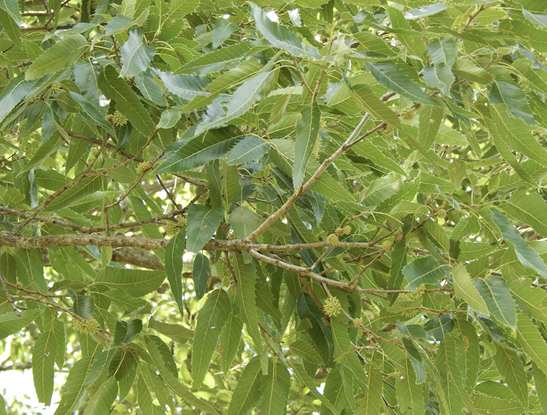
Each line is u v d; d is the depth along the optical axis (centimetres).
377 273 191
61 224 190
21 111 179
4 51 194
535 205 168
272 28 151
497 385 186
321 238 193
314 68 156
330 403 182
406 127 175
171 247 175
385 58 149
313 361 185
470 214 174
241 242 175
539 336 165
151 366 179
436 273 169
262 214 195
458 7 164
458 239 175
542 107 173
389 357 173
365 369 181
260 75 154
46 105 181
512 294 165
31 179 203
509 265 165
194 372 179
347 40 157
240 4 205
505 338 178
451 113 166
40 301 182
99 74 176
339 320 179
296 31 195
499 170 209
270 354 182
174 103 185
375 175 200
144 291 186
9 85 172
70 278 209
